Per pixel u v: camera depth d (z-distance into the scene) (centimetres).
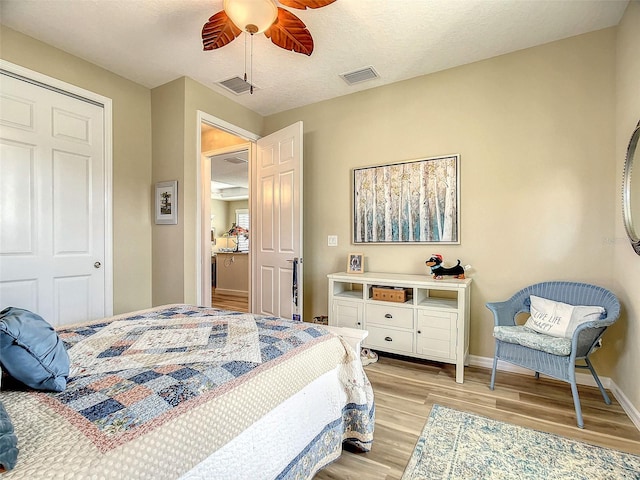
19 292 243
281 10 183
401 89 312
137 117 316
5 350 90
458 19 221
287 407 118
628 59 208
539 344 203
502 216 269
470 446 168
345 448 167
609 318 194
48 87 256
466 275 282
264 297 375
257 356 124
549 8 211
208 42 207
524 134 261
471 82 280
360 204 331
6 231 236
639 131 189
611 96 232
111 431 76
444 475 147
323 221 357
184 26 232
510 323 246
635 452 163
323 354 146
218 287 720
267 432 108
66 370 100
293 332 155
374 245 326
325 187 355
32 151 249
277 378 117
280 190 352
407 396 223
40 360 93
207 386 100
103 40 249
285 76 303
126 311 306
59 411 84
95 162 286
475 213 279
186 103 304
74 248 273
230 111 351
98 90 286
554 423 189
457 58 273
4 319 94
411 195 305
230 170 636
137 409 85
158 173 321
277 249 356
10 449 64
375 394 226
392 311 272
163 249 316
